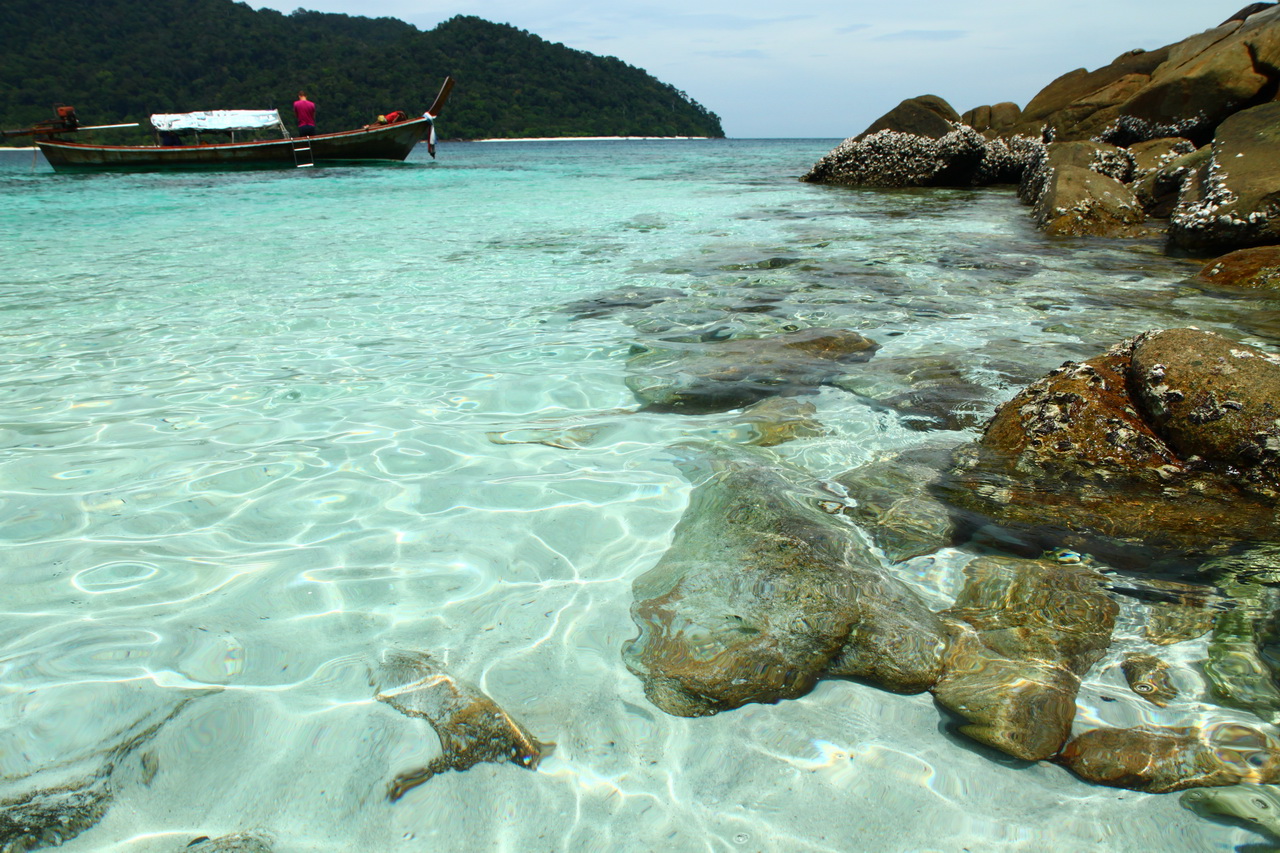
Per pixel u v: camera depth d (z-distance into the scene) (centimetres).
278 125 2681
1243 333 520
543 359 478
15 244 934
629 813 158
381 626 217
